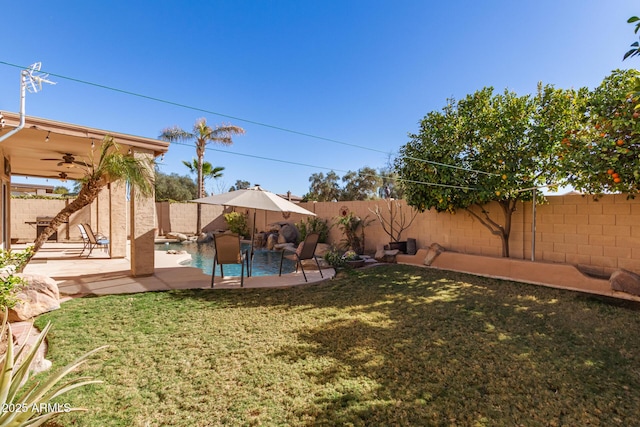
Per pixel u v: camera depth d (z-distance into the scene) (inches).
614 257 247.6
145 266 287.4
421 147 333.4
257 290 248.2
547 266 261.3
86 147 304.8
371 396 105.7
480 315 187.2
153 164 281.4
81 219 596.7
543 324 172.1
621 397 105.5
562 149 244.4
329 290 250.1
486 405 101.1
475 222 347.6
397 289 252.5
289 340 151.2
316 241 310.7
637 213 237.3
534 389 110.3
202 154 804.0
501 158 287.1
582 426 91.5
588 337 154.4
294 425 91.8
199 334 157.0
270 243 614.5
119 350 137.6
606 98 208.7
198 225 773.9
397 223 442.3
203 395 106.0
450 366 126.2
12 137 261.0
